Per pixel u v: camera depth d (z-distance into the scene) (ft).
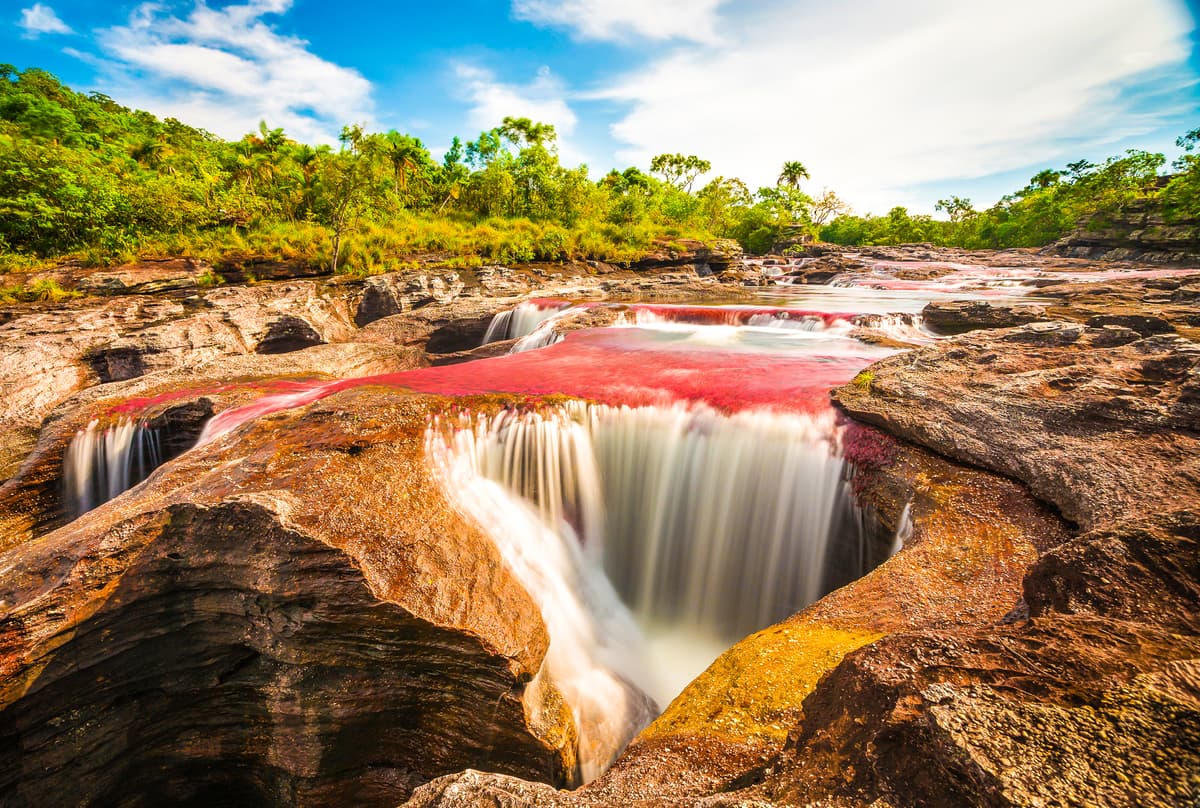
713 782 11.69
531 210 165.58
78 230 104.12
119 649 18.80
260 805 20.85
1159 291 61.36
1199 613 10.12
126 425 39.93
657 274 129.90
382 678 19.13
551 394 34.65
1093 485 19.06
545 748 18.52
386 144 113.80
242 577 18.99
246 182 142.61
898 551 21.76
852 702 9.21
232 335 69.67
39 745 17.71
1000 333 35.35
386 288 90.53
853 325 56.03
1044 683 7.84
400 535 21.86
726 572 30.48
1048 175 285.23
